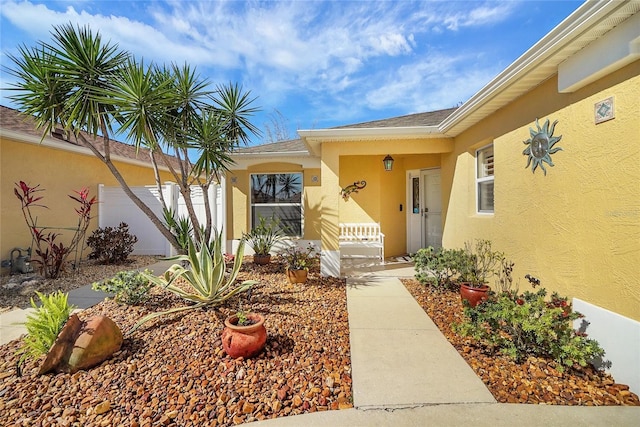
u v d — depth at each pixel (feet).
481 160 19.83
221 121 22.54
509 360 10.62
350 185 31.17
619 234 9.36
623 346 9.09
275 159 32.27
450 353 11.28
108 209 31.78
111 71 18.15
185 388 9.29
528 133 13.97
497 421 7.77
